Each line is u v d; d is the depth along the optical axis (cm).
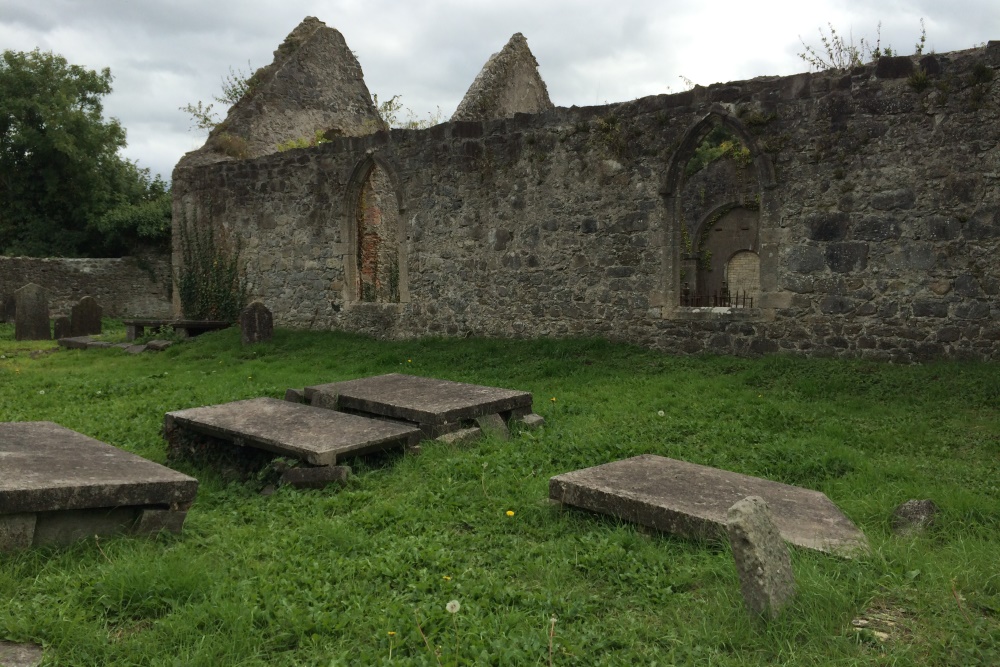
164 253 2433
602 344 1097
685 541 407
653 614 338
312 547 423
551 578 372
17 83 2736
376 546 424
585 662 296
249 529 467
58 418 809
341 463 582
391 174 1366
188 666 289
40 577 365
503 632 314
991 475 538
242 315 1345
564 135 1152
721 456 603
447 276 1304
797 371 889
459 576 377
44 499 396
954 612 313
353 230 1461
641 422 716
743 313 1002
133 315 2398
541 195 1184
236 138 1814
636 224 1089
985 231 845
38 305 1741
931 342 877
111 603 337
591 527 441
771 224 977
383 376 847
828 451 593
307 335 1413
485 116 1775
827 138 934
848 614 317
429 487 537
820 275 945
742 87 991
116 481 427
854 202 920
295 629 319
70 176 2806
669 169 1052
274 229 1566
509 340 1211
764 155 974
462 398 712
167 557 397
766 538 330
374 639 312
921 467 565
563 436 666
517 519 462
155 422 788
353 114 2103
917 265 885
